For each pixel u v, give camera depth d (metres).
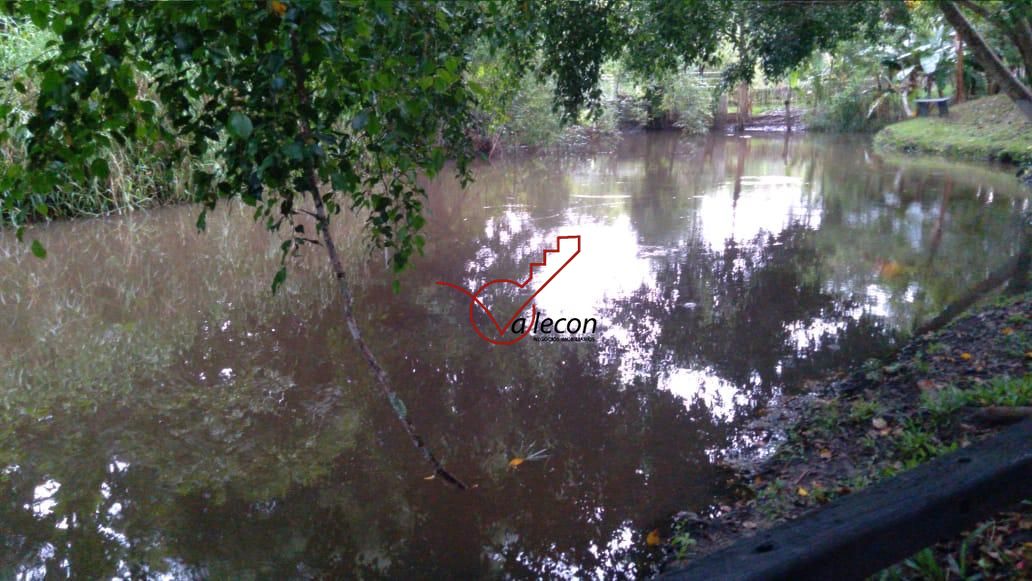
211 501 4.20
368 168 3.49
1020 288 7.13
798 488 3.92
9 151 7.72
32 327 7.38
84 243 10.75
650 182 15.93
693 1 5.79
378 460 4.60
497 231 10.95
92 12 2.28
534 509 4.01
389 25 2.80
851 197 13.24
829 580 1.68
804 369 5.67
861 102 27.36
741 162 19.52
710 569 1.60
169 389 5.79
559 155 22.14
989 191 13.24
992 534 2.88
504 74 5.99
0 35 9.43
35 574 3.57
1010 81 7.18
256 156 2.51
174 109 2.55
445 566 3.57
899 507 1.80
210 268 9.48
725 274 8.37
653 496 4.08
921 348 5.54
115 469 4.59
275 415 5.27
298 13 2.22
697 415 5.03
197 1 2.21
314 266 9.36
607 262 9.02
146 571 3.59
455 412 5.20
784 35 6.84
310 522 3.97
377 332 6.86
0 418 5.33
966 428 4.00
